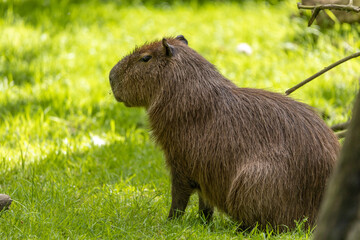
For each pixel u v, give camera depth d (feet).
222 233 43.14
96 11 135.03
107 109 81.41
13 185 53.36
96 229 42.27
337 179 23.53
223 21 129.08
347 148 23.32
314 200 42.86
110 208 46.62
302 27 104.78
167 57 45.83
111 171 60.34
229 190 43.42
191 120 44.37
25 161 61.00
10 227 41.24
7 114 75.46
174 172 46.09
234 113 43.86
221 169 43.60
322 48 93.50
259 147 42.80
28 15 126.11
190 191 46.44
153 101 46.47
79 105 82.07
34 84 89.81
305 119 44.09
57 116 77.92
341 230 23.26
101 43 112.27
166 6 147.64
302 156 42.50
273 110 43.88
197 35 118.32
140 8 142.82
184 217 46.57
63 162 60.70
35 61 99.25
